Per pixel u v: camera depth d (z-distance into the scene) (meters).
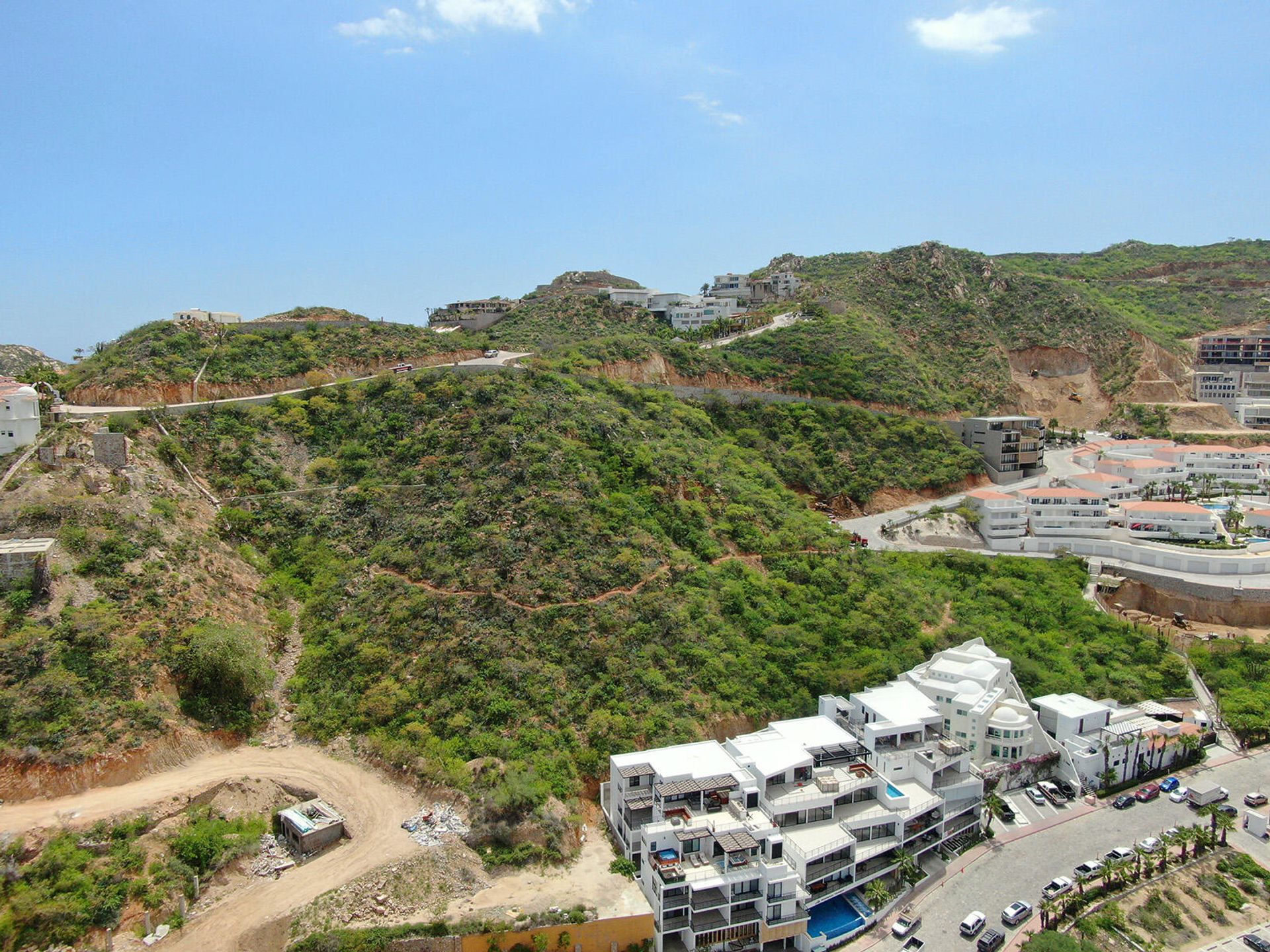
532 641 95.38
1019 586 132.50
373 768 84.56
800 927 73.25
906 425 172.62
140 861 70.56
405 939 67.06
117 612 87.06
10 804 72.50
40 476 96.06
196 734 84.25
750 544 119.62
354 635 97.44
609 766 84.56
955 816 89.06
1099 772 99.81
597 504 112.25
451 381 130.62
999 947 75.31
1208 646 121.69
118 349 132.38
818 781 83.00
